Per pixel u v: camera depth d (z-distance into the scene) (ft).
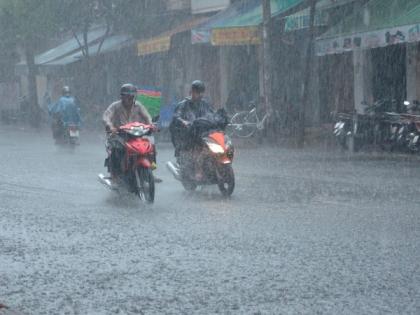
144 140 53.31
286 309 26.96
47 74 210.18
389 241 37.70
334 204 50.24
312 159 82.84
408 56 102.99
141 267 33.76
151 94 110.01
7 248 38.58
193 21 148.77
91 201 54.24
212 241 38.73
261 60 121.19
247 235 40.09
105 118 55.93
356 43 93.35
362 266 32.71
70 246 38.70
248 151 95.40
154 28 162.91
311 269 32.42
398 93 107.24
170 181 66.08
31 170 76.07
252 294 28.94
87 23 168.86
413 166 73.61
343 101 118.11
